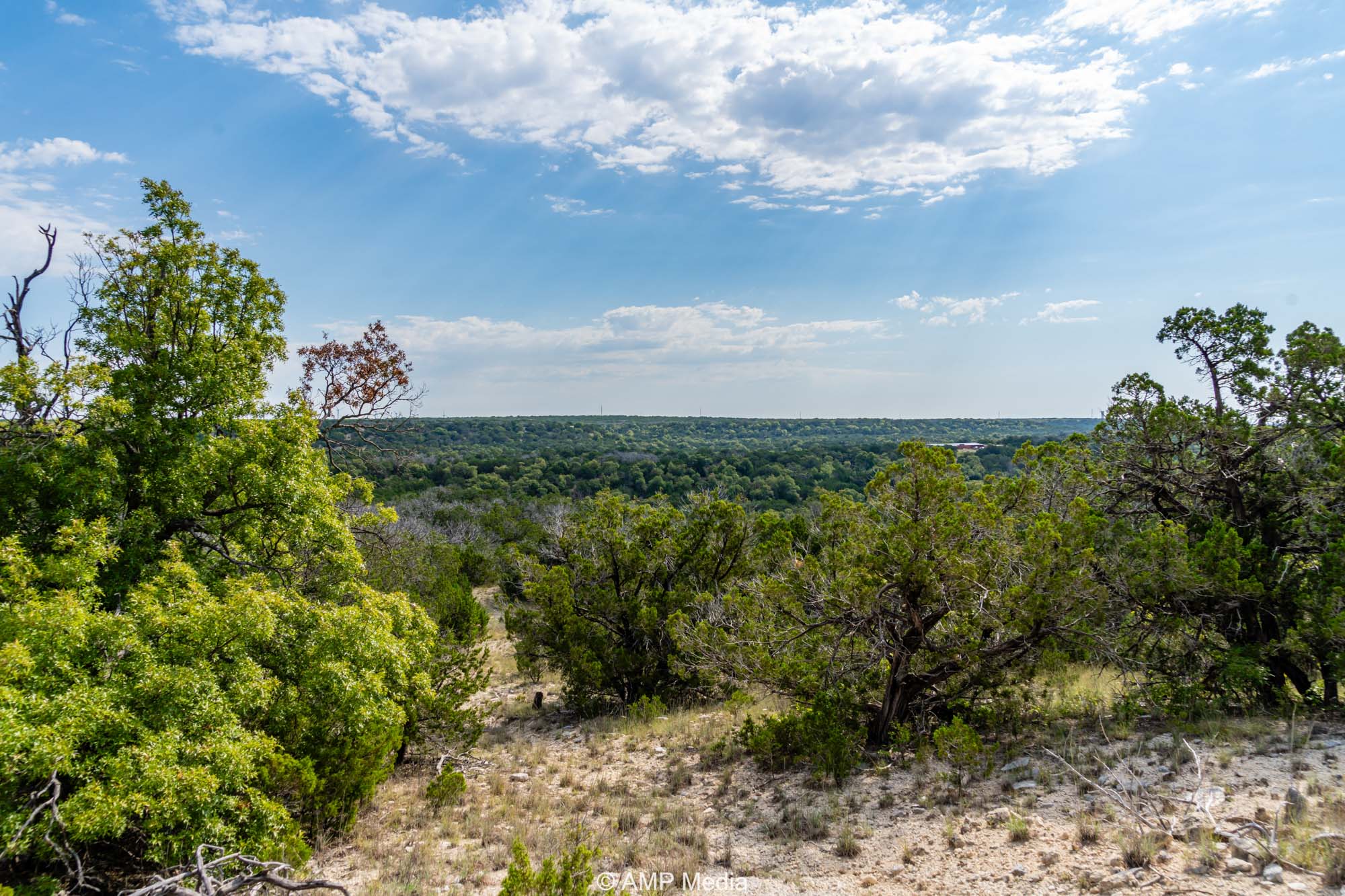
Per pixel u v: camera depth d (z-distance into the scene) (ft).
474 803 31.71
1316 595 26.78
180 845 19.92
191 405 32.91
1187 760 23.91
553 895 16.28
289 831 23.68
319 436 36.17
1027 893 17.76
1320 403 30.19
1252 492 32.17
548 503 159.33
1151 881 16.60
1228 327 32.78
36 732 17.85
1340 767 20.95
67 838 18.92
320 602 32.99
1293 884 15.11
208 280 33.78
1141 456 35.29
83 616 21.20
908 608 31.24
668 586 55.62
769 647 36.11
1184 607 30.04
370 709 28.14
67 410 28.53
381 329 64.08
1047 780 24.77
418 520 124.16
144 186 32.45
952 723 31.96
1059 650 31.27
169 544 29.71
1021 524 35.32
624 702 51.11
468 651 50.44
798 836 24.56
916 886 19.54
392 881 22.91
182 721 21.52
